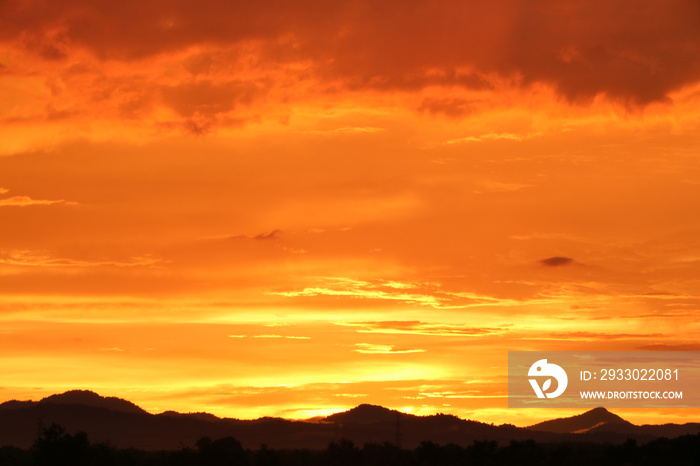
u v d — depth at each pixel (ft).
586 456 246.47
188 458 257.34
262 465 254.88
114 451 254.27
